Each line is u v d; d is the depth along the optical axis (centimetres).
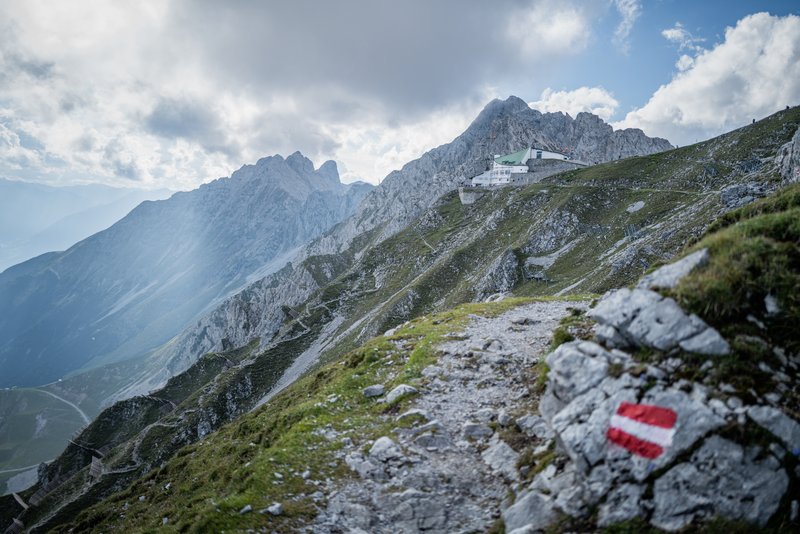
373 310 17300
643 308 1099
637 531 753
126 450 11419
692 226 7906
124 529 2097
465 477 1188
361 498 1164
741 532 693
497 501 1049
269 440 1947
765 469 732
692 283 1049
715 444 787
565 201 14400
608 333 1160
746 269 1011
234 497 1203
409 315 14600
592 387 1040
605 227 12338
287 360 16212
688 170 13400
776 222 1084
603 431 916
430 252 19525
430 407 1678
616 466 857
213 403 13300
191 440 11869
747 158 11925
